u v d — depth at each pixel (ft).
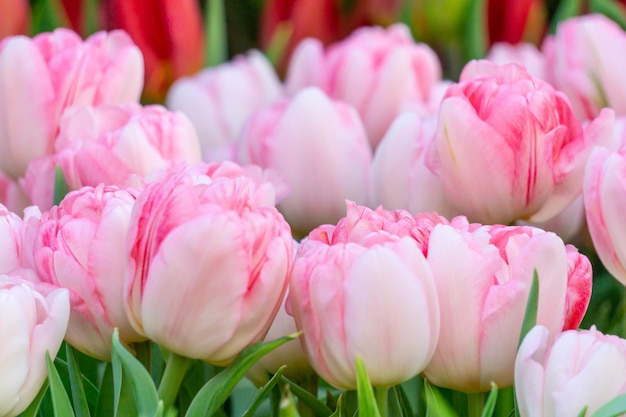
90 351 2.67
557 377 2.45
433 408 2.60
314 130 3.40
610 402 2.40
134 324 2.56
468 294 2.59
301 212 3.44
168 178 2.53
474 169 2.93
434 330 2.55
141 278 2.52
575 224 3.31
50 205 3.12
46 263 2.62
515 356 2.61
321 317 2.53
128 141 3.05
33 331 2.52
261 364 2.83
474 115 2.91
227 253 2.46
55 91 3.24
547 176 2.95
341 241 2.60
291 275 2.56
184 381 2.86
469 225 2.73
